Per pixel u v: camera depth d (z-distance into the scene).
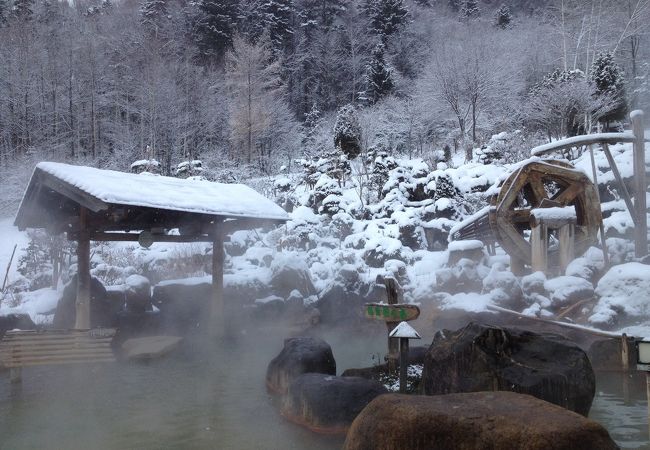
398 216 20.17
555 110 28.97
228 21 51.62
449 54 36.78
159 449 5.79
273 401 7.64
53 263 17.22
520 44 43.19
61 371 9.74
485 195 20.20
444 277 15.00
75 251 17.83
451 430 4.10
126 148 36.38
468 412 4.20
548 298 12.87
